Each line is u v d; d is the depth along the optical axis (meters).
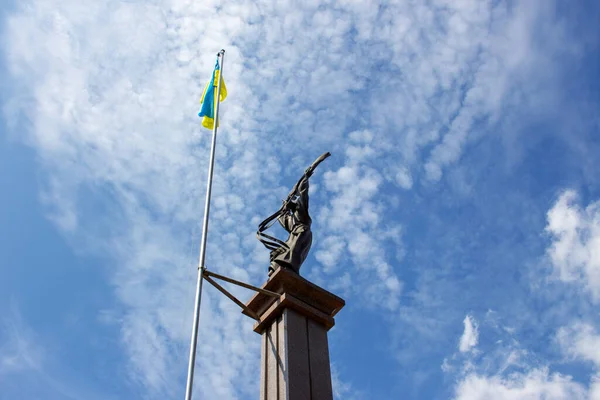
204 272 24.08
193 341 22.16
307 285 25.00
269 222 28.00
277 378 22.70
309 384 22.73
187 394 21.05
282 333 23.77
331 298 25.30
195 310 22.95
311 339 24.12
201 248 24.69
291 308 24.52
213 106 32.75
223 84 33.16
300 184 28.09
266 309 24.98
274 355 23.44
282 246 26.58
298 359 23.17
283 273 24.84
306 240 26.44
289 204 27.64
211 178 27.25
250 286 24.61
